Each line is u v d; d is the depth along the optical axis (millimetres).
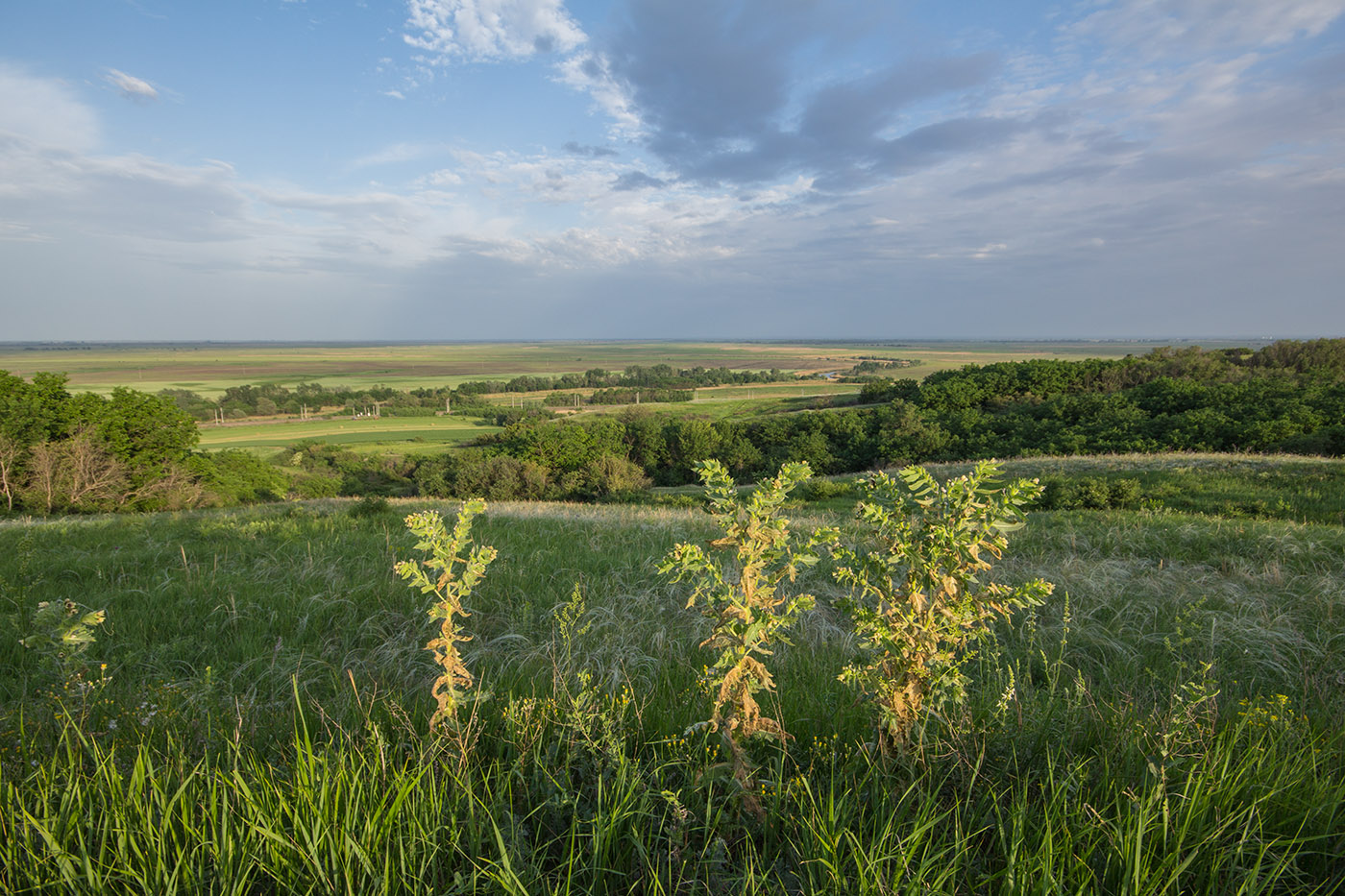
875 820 2076
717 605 2502
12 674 4234
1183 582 6664
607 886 1994
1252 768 2312
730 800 2271
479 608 5812
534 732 2738
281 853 1889
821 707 3080
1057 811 2021
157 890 1748
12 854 1830
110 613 5453
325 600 5891
